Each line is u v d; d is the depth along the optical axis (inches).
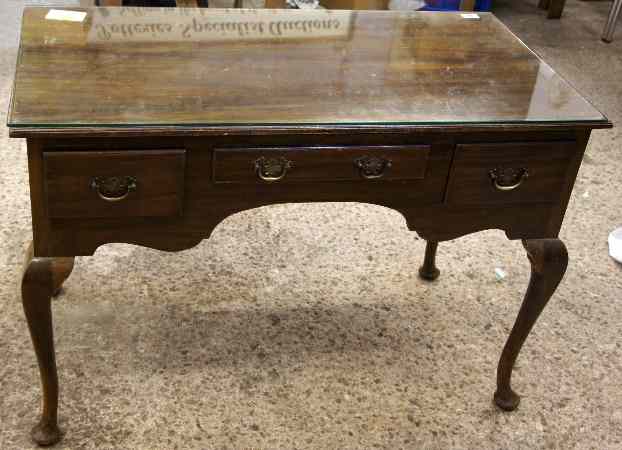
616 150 129.6
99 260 95.7
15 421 75.3
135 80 64.9
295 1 139.7
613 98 146.0
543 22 178.1
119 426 75.8
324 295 94.0
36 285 64.3
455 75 71.7
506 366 79.3
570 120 65.2
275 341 87.0
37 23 72.9
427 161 65.9
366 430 78.0
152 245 65.9
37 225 62.2
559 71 154.7
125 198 62.1
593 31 175.8
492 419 80.5
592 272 102.5
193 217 65.2
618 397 84.4
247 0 161.6
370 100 65.7
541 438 79.1
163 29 74.8
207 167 62.7
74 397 78.1
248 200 65.3
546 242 72.4
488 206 69.8
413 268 99.8
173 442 74.9
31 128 56.9
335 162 64.1
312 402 80.4
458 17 85.1
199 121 59.8
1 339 83.6
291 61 71.3
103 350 83.6
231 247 100.1
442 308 94.0
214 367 83.0
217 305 91.0
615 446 78.9
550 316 94.4
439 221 70.0
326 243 102.6
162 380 81.0
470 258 102.7
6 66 133.5
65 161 59.2
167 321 88.0
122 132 58.1
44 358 68.6
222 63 69.5
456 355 87.7
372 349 87.4
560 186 69.6
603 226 111.5
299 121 61.3
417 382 83.8
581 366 87.8
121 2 114.6
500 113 65.4
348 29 79.4
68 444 73.6
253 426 77.2
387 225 107.0
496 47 78.7
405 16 84.2
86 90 62.5
